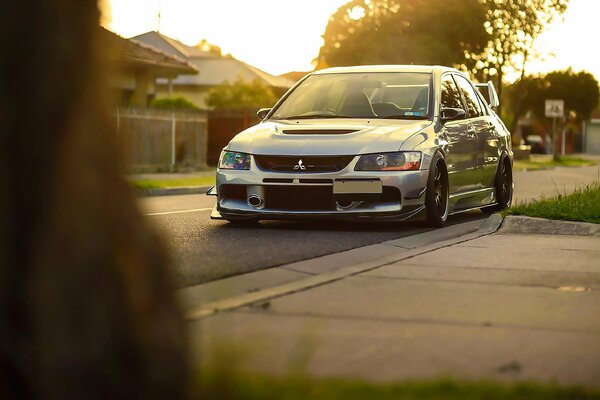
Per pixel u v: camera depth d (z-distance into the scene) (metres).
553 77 85.44
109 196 3.27
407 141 11.69
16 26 3.17
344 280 7.39
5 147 3.18
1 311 3.19
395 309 6.27
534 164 44.94
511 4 49.03
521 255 8.89
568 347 5.22
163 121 31.20
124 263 3.28
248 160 11.76
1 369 3.20
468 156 13.34
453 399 3.99
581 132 96.62
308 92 13.21
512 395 4.04
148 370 3.30
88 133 3.24
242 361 4.06
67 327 3.18
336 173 11.41
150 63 35.88
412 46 47.72
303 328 5.62
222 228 11.80
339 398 3.94
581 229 11.00
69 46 3.20
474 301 6.59
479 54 49.97
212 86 79.50
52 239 3.19
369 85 13.12
